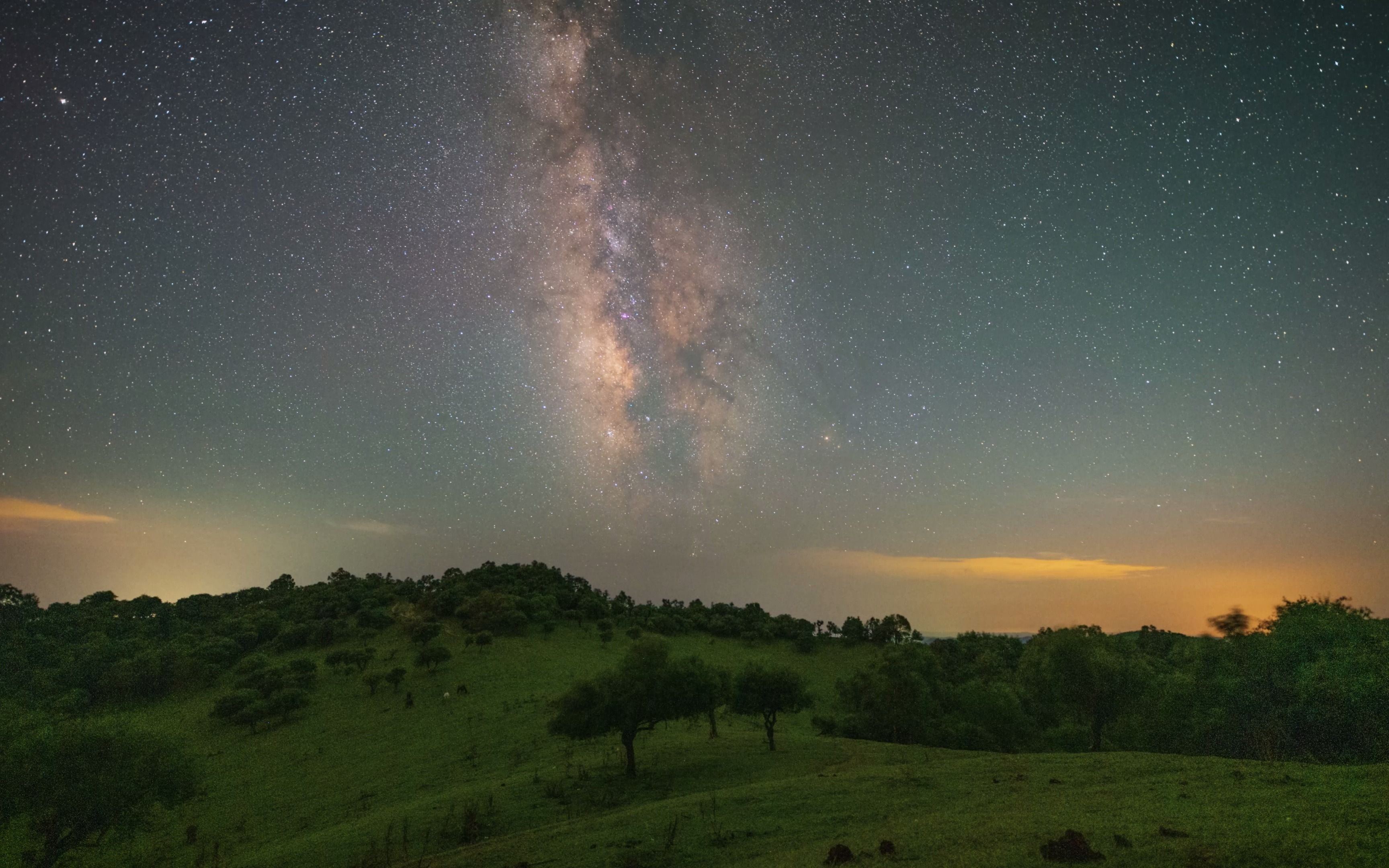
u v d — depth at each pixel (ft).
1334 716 128.36
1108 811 75.77
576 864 84.74
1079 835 60.23
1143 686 196.44
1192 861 53.52
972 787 104.83
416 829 129.80
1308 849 52.47
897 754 163.43
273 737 273.54
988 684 273.54
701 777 150.30
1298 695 138.10
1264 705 145.79
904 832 76.89
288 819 177.58
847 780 118.32
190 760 125.49
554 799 142.51
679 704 170.71
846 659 441.27
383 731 263.90
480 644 399.24
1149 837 61.62
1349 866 47.88
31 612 513.86
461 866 94.12
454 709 284.00
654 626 483.92
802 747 178.81
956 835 71.61
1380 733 121.90
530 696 295.07
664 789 141.79
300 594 551.18
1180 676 174.29
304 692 312.71
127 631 465.06
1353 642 136.67
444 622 461.78
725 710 262.88
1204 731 156.46
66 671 350.43
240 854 152.35
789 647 472.03
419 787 187.01
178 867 150.00
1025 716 220.23
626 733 161.89
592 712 162.61
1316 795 71.56
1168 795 81.87
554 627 456.45
